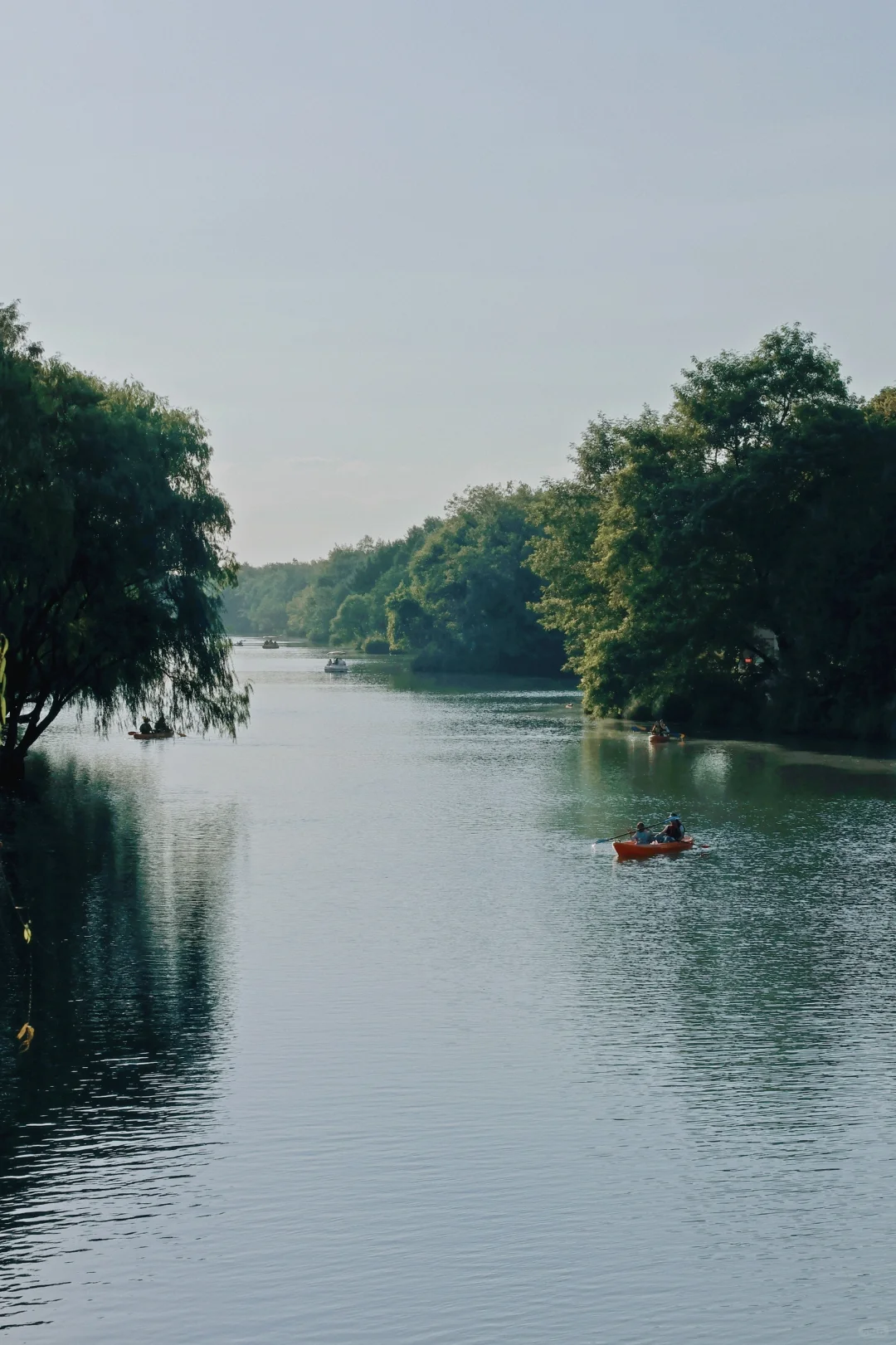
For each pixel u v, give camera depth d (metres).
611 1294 17.44
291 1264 18.17
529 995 30.28
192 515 58.97
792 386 95.62
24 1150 21.73
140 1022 28.30
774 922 37.06
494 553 181.38
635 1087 24.58
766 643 96.88
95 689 59.38
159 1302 17.27
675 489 93.31
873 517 88.25
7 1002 29.67
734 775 68.94
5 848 47.75
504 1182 20.61
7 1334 16.58
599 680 102.00
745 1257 18.36
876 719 86.06
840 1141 22.14
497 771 71.44
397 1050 26.55
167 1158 21.42
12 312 55.97
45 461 51.50
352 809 57.56
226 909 38.53
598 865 45.09
